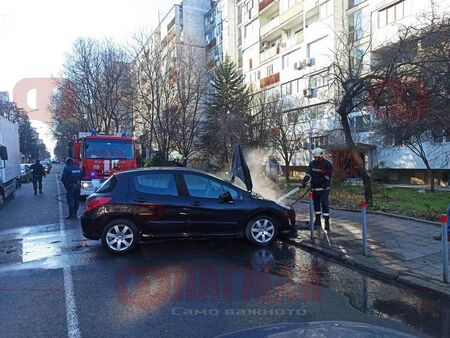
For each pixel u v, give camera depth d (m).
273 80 35.62
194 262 6.14
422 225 8.34
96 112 30.02
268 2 37.03
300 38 31.92
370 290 4.85
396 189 18.08
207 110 28.97
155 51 24.41
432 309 4.24
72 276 5.49
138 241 6.88
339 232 7.97
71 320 3.99
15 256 6.73
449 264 5.66
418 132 11.70
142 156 16.66
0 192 14.05
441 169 22.09
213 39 48.09
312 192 8.41
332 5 28.14
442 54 8.55
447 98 8.88
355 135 22.92
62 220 10.73
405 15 22.58
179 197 6.90
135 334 3.67
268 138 23.66
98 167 14.62
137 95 25.64
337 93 13.60
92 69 29.58
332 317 4.02
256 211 7.12
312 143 27.41
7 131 15.73
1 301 4.55
